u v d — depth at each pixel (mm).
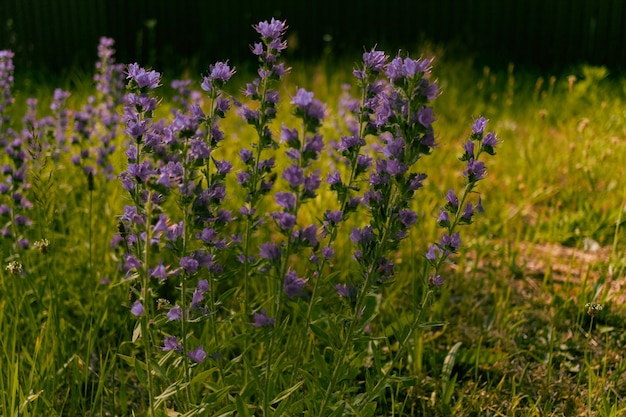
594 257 4348
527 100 7883
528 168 5559
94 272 3717
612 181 5188
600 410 2701
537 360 3301
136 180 2260
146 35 11914
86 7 11805
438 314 3582
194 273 2178
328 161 5148
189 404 2336
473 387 3135
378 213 2205
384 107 2131
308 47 11703
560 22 10797
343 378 2393
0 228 3980
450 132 6566
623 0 10453
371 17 11547
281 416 2322
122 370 3062
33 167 4086
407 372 3170
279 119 6336
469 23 11211
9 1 11945
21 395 2473
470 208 2395
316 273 2393
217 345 2447
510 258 4219
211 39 11883
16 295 3182
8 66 4160
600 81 8609
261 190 2490
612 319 3570
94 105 6379
